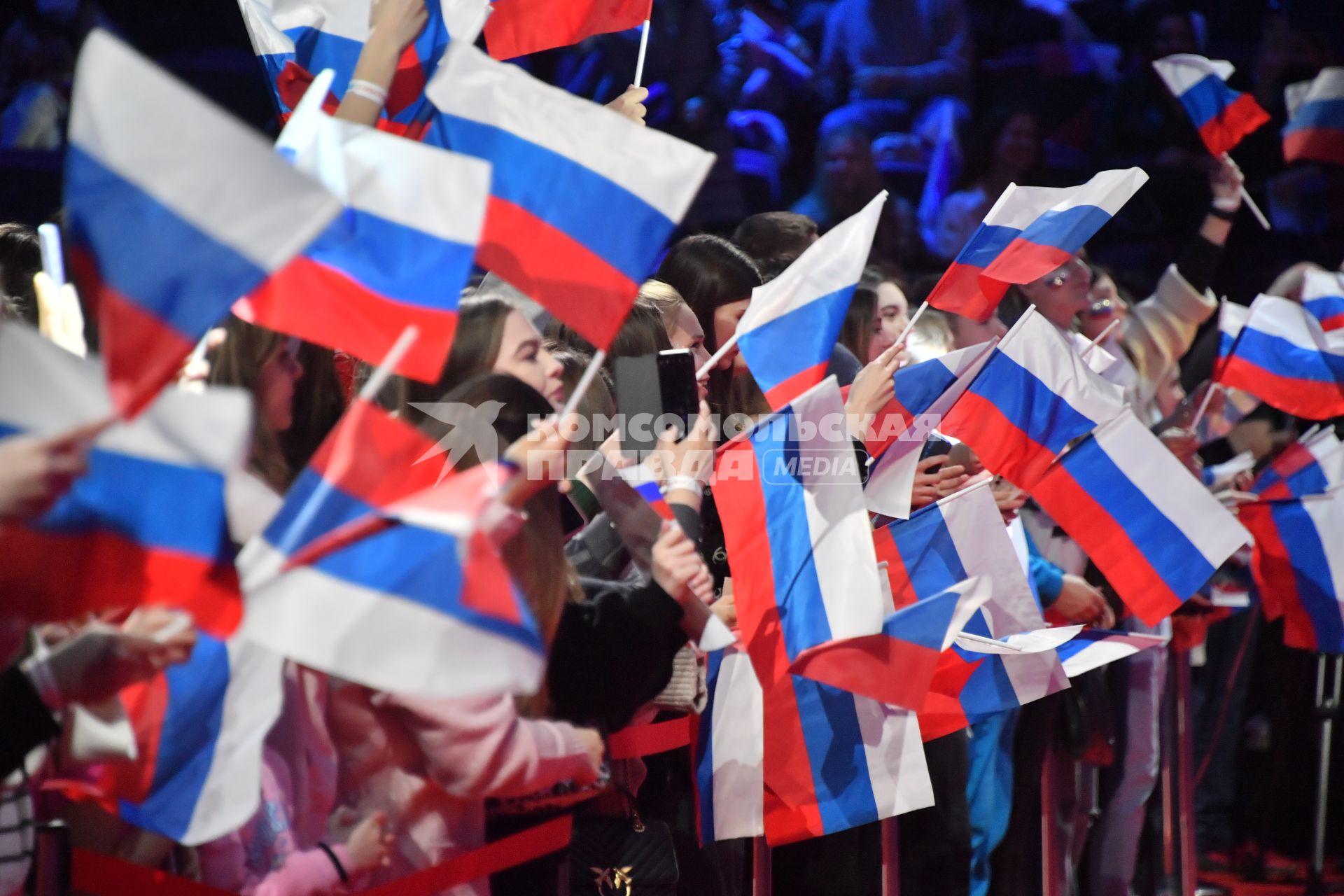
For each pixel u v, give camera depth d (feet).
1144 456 38.52
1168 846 51.31
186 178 18.37
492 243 25.89
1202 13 99.35
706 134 78.13
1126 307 59.21
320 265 22.86
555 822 28.22
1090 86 92.79
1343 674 62.44
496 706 24.81
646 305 34.99
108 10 77.46
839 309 32.60
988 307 37.11
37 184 69.36
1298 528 50.06
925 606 29.86
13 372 17.61
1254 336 48.83
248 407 18.78
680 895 34.73
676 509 28.43
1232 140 56.49
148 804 21.88
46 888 21.25
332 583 20.11
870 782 33.78
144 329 18.21
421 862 25.53
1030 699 35.88
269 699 22.75
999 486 40.83
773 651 30.53
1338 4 96.17
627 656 26.73
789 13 91.56
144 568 18.72
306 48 32.45
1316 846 59.36
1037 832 44.62
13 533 17.89
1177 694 52.03
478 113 26.27
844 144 79.05
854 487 30.17
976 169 83.92
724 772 33.06
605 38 79.71
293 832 24.09
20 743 19.99
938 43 86.07
